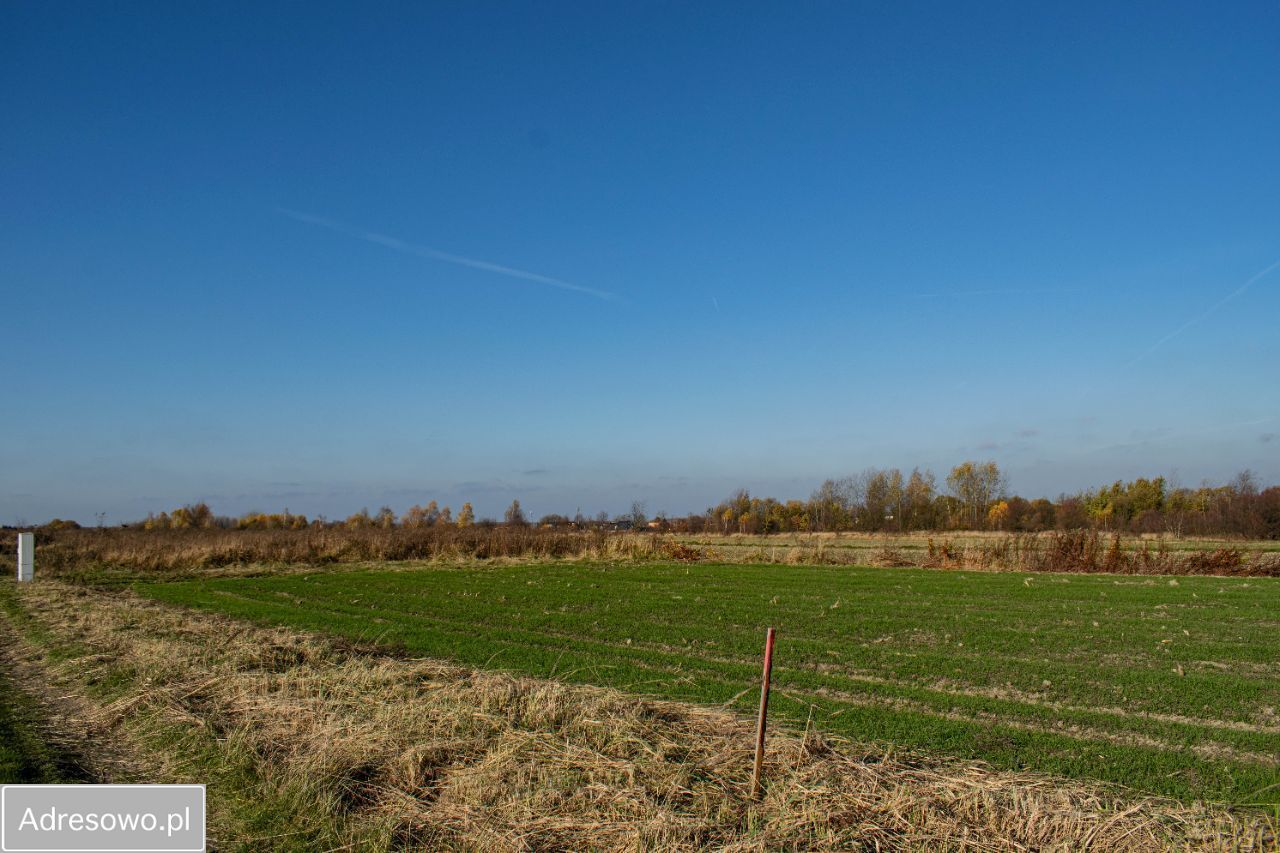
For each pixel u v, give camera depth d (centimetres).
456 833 661
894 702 1120
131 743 935
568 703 943
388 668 1178
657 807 679
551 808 690
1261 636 1622
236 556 4056
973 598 2306
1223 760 855
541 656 1475
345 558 4216
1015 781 744
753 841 619
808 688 1205
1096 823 634
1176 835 624
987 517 7419
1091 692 1168
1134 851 600
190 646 1401
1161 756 862
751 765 776
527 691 1000
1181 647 1502
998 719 1029
